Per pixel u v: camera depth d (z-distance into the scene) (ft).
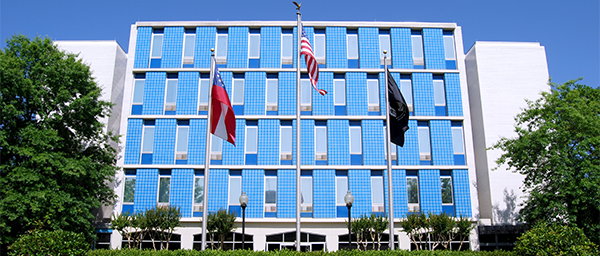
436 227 87.81
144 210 99.09
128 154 102.42
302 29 64.03
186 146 104.22
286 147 104.88
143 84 108.06
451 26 112.47
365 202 100.83
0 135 75.36
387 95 68.28
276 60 109.29
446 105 108.06
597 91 93.25
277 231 99.25
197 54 109.40
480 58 110.52
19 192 76.07
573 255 60.54
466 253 65.16
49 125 81.87
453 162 104.22
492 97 108.17
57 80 84.07
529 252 63.00
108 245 97.60
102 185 90.27
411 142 105.29
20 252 59.47
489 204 102.83
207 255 60.39
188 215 98.99
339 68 109.19
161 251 63.62
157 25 111.04
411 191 102.83
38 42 86.63
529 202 88.22
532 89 108.58
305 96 108.27
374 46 110.83
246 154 104.22
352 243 99.04
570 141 84.12
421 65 110.63
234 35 110.73
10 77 77.61
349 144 105.09
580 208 82.23
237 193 101.50
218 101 66.44
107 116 100.12
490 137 105.70
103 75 106.93
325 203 100.22
